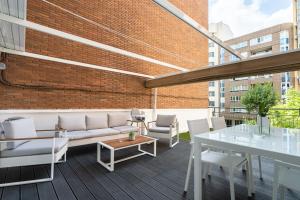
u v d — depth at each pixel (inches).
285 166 55.9
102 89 180.5
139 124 200.4
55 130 120.4
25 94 135.0
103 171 100.7
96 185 83.4
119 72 195.2
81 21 167.6
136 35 216.1
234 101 657.0
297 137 65.6
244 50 575.5
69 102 157.5
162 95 241.8
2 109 125.0
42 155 87.3
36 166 105.4
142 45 222.7
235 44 598.9
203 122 94.7
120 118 180.1
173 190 79.7
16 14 88.7
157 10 243.1
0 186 79.0
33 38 138.2
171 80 182.9
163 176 94.8
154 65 235.3
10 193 74.4
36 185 82.0
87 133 137.3
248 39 568.7
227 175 96.8
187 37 289.7
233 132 76.6
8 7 81.9
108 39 188.2
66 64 156.5
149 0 232.7
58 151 93.6
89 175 94.8
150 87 216.1
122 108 197.3
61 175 94.0
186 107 277.9
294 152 45.6
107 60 185.2
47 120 144.7
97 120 161.8
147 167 108.0
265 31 524.4
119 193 76.5
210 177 94.1
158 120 191.9
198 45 311.4
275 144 54.9
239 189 81.0
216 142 61.3
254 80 562.3
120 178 91.7
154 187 82.4
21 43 116.4
